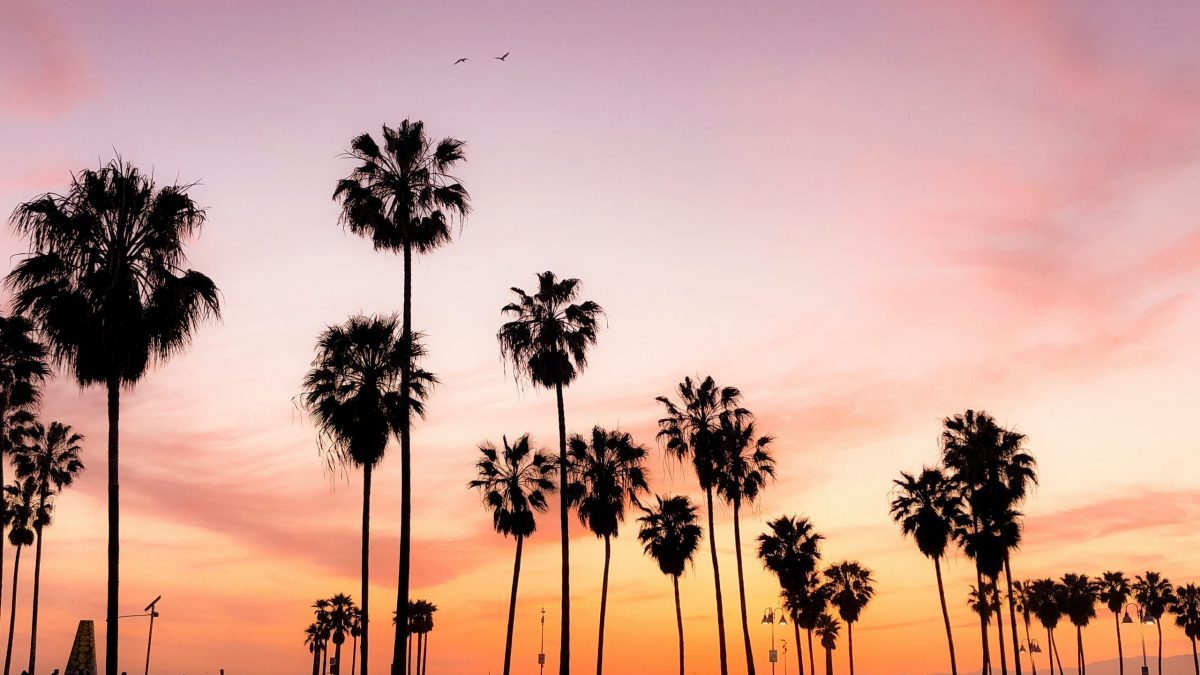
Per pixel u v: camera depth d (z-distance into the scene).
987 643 57.84
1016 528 58.06
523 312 48.41
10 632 61.38
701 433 59.72
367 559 39.97
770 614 72.06
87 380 27.02
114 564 25.77
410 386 39.84
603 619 56.12
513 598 53.62
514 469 56.22
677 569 63.00
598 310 48.25
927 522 60.03
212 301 28.03
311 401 40.50
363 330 40.59
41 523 66.19
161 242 27.62
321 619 101.44
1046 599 110.38
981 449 57.97
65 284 27.02
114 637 25.50
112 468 26.36
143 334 26.78
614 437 58.38
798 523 68.94
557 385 46.81
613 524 57.03
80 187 27.22
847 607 83.88
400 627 33.44
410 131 38.16
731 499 60.69
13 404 42.59
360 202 37.44
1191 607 113.44
